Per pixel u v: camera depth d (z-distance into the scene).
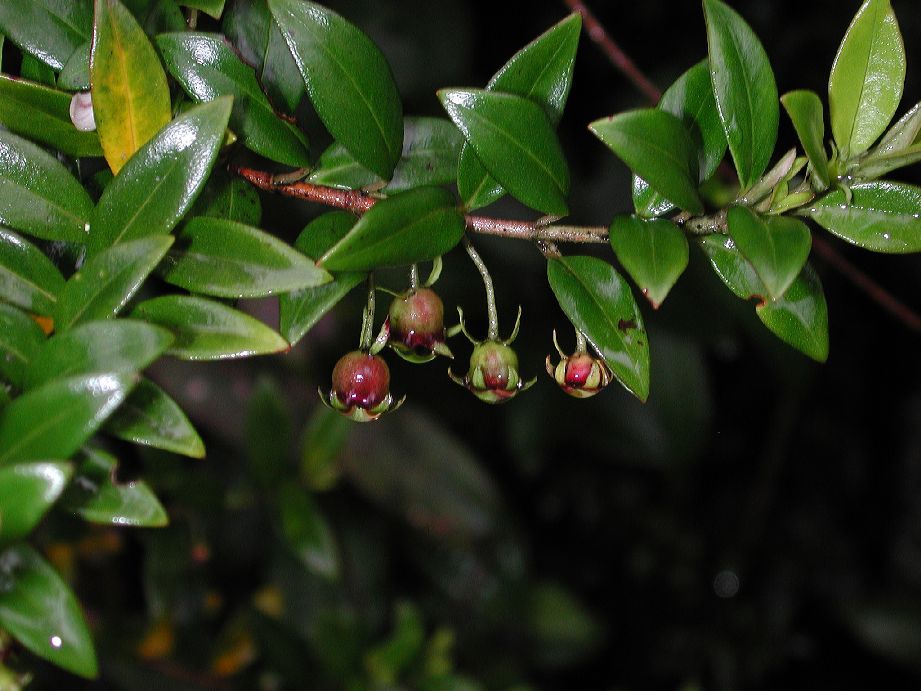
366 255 0.38
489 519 0.74
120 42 0.38
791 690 0.94
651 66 0.94
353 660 0.57
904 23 0.89
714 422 1.00
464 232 0.39
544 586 0.82
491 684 0.76
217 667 0.58
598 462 0.98
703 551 0.96
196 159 0.38
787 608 0.95
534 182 0.39
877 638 0.89
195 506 0.52
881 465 1.01
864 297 0.98
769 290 0.37
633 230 0.38
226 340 0.37
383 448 0.72
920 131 0.39
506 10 0.96
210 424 0.62
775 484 0.98
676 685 0.92
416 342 0.40
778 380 0.93
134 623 0.58
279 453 0.53
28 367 0.36
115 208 0.38
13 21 0.39
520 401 0.83
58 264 0.40
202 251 0.38
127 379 0.35
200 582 0.60
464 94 0.39
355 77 0.39
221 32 0.41
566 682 0.93
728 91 0.39
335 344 0.73
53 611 0.36
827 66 0.91
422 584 0.83
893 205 0.39
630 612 0.95
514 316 0.81
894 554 0.99
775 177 0.39
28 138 0.39
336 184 0.40
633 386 0.39
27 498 0.34
